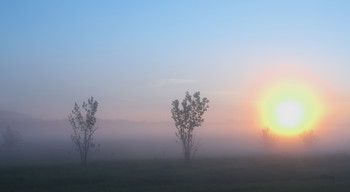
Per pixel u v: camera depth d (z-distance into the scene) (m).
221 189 44.97
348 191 42.31
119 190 44.91
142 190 44.78
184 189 45.22
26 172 62.94
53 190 46.12
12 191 45.97
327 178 54.69
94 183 52.69
